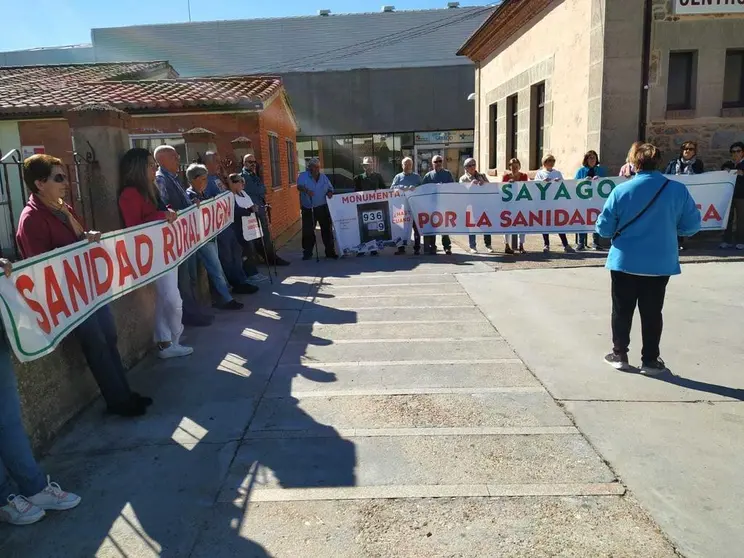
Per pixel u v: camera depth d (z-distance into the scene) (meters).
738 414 3.84
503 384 4.42
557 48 11.38
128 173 4.77
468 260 9.46
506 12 13.52
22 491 2.93
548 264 8.88
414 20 34.34
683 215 4.38
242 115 12.05
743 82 9.97
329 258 10.26
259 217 9.33
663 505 2.89
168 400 4.28
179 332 5.26
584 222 9.70
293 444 3.58
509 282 7.81
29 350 2.85
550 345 5.28
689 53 9.80
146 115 11.73
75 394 4.02
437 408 4.03
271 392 4.38
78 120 5.10
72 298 3.34
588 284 7.56
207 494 3.08
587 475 3.17
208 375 4.75
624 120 9.69
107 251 3.85
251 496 3.05
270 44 34.69
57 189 3.57
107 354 3.93
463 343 5.39
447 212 9.92
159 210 5.06
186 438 3.70
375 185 19.69
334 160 25.91
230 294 7.43
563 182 9.60
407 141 25.70
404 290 7.57
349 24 34.50
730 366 4.67
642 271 4.32
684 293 6.95
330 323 6.17
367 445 3.54
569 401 4.09
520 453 3.41
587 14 9.98
